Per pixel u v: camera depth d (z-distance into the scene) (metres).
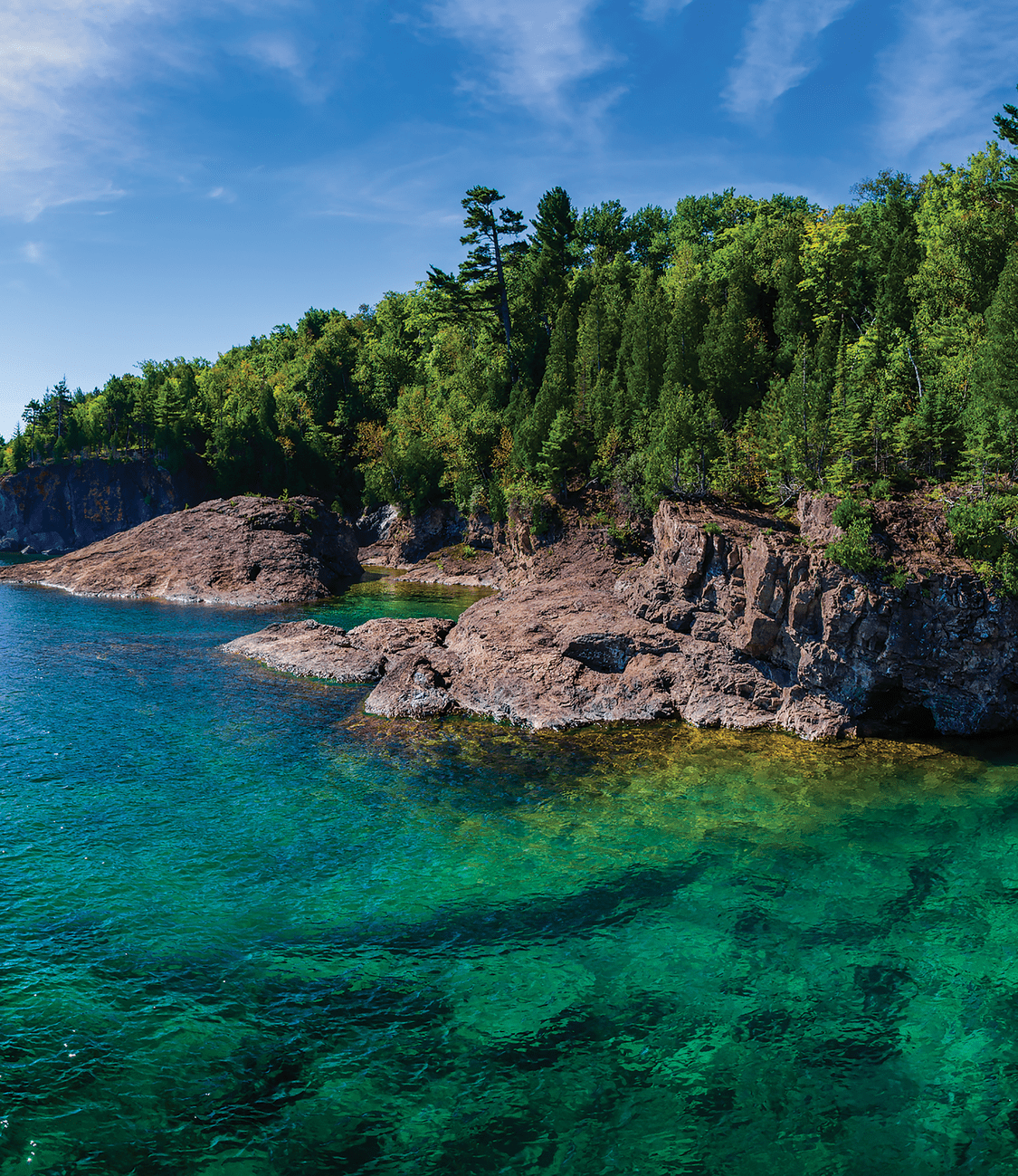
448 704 40.12
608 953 19.39
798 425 47.69
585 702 39.00
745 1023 16.88
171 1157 13.43
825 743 35.03
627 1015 17.16
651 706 38.72
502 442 94.88
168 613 70.06
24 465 150.62
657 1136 13.94
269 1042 16.25
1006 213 68.88
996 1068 15.57
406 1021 16.92
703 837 25.73
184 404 139.25
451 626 55.44
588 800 28.89
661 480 49.81
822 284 76.50
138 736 36.19
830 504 38.38
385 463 120.38
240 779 31.09
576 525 68.81
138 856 24.53
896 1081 15.26
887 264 72.50
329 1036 16.47
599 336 87.19
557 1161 13.41
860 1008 17.34
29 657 51.31
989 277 65.69
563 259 109.69
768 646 38.44
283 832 26.38
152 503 136.38
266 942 19.84
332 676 46.84
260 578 82.38
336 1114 14.44
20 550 141.88
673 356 71.81
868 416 44.72
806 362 59.69
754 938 20.02
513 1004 17.50
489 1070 15.52
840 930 20.33
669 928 20.50
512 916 21.12
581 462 75.75
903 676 35.53
